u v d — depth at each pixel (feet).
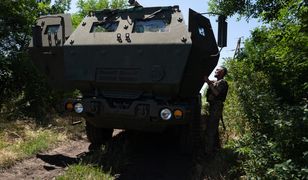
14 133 23.68
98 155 21.03
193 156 21.98
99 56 20.38
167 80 19.16
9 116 27.94
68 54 20.99
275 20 19.80
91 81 20.62
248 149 16.66
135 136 26.55
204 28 22.81
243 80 22.31
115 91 20.86
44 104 31.68
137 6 21.58
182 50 18.93
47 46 22.53
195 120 22.49
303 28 17.10
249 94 19.83
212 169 18.94
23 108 30.25
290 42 17.43
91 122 21.59
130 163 20.52
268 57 19.85
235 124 24.12
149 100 19.57
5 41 32.27
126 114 19.66
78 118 30.17
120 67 19.98
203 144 23.97
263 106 18.38
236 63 24.97
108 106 19.95
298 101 18.67
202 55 21.38
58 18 22.86
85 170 18.22
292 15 17.69
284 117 15.43
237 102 23.71
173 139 26.04
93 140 23.79
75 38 21.18
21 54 31.99
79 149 22.91
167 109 18.99
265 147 16.21
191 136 21.80
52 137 24.06
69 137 25.11
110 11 21.98
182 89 20.67
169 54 19.12
